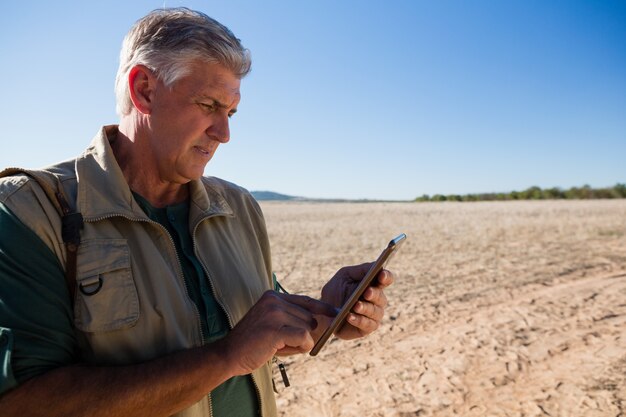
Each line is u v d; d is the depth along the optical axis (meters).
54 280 1.09
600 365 4.70
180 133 1.28
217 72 1.25
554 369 4.68
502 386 4.38
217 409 1.36
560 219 22.42
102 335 1.13
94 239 1.18
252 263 1.66
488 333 5.78
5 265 1.02
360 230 20.92
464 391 4.32
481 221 23.33
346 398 4.28
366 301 1.34
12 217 1.06
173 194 1.47
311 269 10.70
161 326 1.23
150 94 1.29
